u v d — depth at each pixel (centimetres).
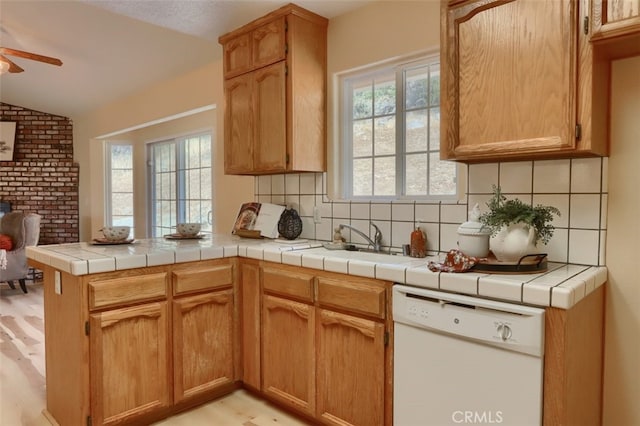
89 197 620
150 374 212
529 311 138
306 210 292
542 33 161
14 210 614
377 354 183
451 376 157
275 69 266
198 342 232
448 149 187
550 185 190
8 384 269
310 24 266
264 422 224
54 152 632
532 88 164
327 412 205
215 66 375
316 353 208
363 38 257
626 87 171
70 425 204
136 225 597
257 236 294
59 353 213
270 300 230
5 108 607
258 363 239
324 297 202
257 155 281
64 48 400
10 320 400
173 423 223
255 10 264
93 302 193
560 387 134
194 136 495
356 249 246
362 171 271
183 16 272
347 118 277
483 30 176
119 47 383
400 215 240
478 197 211
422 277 165
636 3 143
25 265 503
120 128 529
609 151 175
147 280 210
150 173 575
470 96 180
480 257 176
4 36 384
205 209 484
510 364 142
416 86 243
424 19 230
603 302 177
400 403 175
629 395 174
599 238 178
